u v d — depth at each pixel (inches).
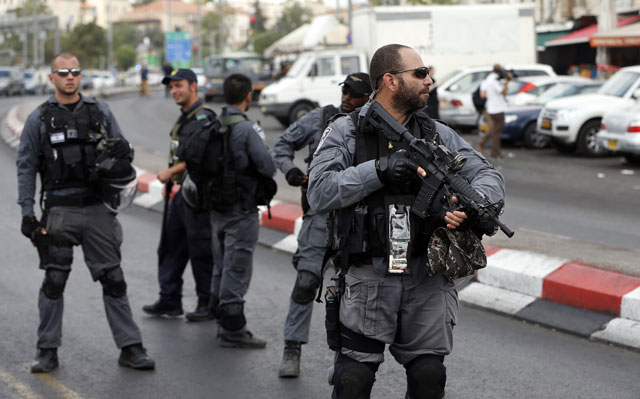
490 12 987.9
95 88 2377.0
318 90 974.4
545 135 721.6
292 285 298.5
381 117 132.5
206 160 221.5
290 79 981.2
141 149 754.2
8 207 475.5
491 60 995.9
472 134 888.3
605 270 263.6
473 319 253.9
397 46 134.0
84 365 216.4
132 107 1473.9
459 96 864.3
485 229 127.3
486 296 268.8
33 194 207.5
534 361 215.5
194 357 223.5
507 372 207.6
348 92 199.0
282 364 208.2
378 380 204.1
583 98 707.4
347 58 979.9
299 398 194.1
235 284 227.8
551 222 408.2
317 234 204.7
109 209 209.2
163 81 251.6
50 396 195.0
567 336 237.1
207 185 224.1
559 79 794.8
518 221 410.3
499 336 236.7
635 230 387.9
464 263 127.5
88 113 207.5
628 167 621.3
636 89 697.0
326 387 201.3
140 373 211.0
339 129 136.5
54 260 206.8
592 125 689.0
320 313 261.6
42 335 211.5
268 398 194.1
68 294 286.2
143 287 297.4
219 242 232.8
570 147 713.6
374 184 128.2
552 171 603.2
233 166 222.4
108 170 204.2
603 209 444.8
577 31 1269.7
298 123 213.9
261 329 248.2
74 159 204.4
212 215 230.2
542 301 258.8
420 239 133.2
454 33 986.1
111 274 211.6
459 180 126.6
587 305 247.9
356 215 132.7
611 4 929.5
